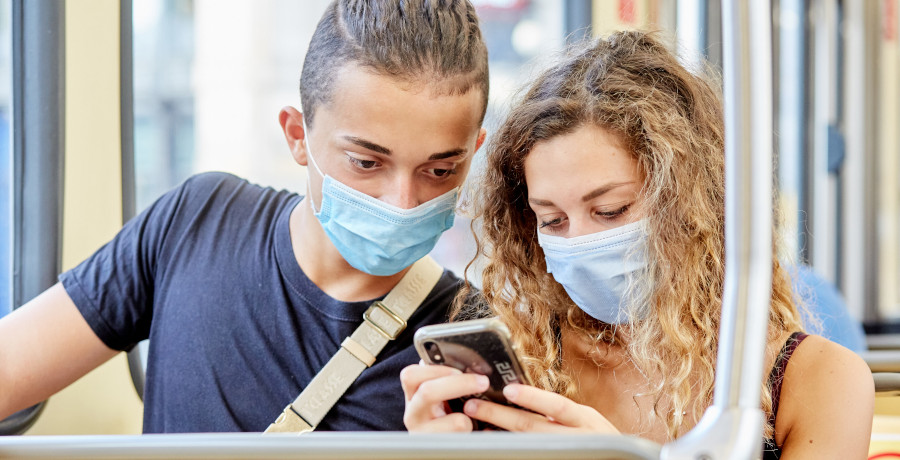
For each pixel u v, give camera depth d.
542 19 3.59
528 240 1.36
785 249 1.45
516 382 1.00
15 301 1.79
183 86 4.85
